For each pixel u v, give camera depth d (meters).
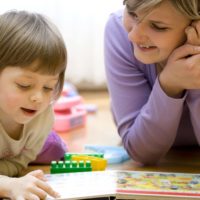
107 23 1.43
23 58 1.08
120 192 0.98
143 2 1.02
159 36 1.09
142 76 1.36
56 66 1.12
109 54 1.39
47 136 1.30
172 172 1.22
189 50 1.11
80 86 2.82
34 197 0.93
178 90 1.17
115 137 1.83
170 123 1.22
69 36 2.69
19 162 1.27
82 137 1.83
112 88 1.38
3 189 0.96
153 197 0.98
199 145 1.42
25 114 1.12
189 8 1.04
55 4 2.63
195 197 0.97
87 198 0.96
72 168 1.17
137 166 1.33
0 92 1.11
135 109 1.34
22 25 1.14
